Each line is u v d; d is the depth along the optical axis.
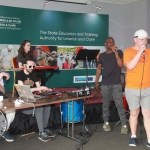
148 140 3.31
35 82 3.62
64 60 6.64
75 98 3.28
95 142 3.55
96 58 4.98
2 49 5.88
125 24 7.64
